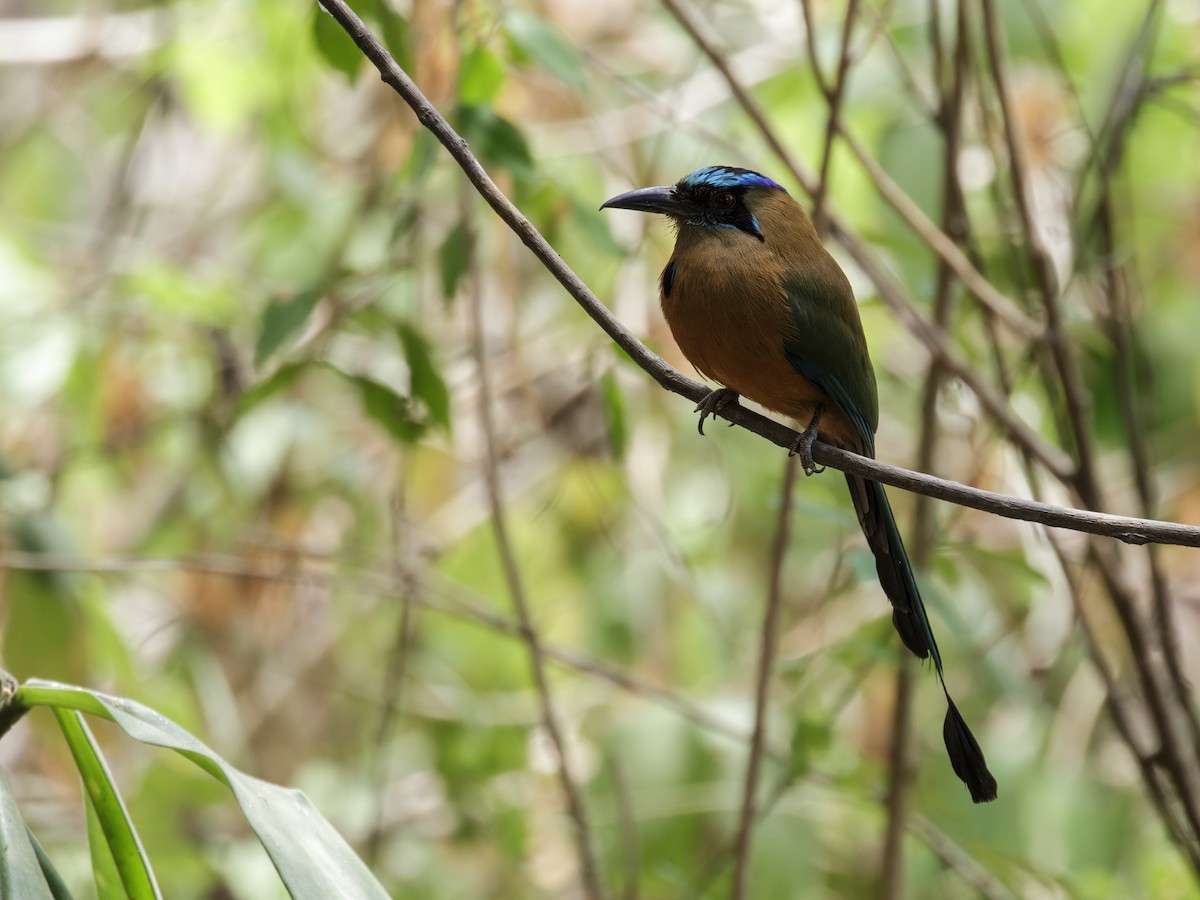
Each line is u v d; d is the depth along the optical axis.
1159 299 13.55
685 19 8.90
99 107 14.33
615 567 12.63
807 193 8.82
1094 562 9.30
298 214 12.57
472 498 12.72
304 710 12.52
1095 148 9.85
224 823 12.09
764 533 12.89
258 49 12.37
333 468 12.10
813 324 7.75
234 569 9.84
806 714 9.37
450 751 11.12
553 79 11.88
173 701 11.53
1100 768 12.12
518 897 11.66
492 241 12.03
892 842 9.20
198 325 12.03
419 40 9.31
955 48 9.34
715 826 11.08
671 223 9.54
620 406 9.01
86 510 12.87
